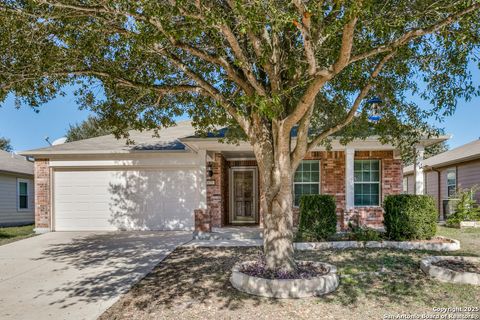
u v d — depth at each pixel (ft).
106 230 38.78
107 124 24.40
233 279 17.17
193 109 24.70
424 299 15.02
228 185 43.80
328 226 27.94
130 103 23.08
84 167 39.11
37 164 39.11
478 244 27.27
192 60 21.52
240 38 18.11
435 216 27.86
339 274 18.69
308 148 18.72
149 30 15.20
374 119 20.66
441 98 18.48
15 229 43.73
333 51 16.88
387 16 16.12
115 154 38.52
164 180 39.11
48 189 38.88
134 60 20.42
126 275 19.75
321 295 15.69
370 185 38.65
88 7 14.66
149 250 26.73
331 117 23.59
